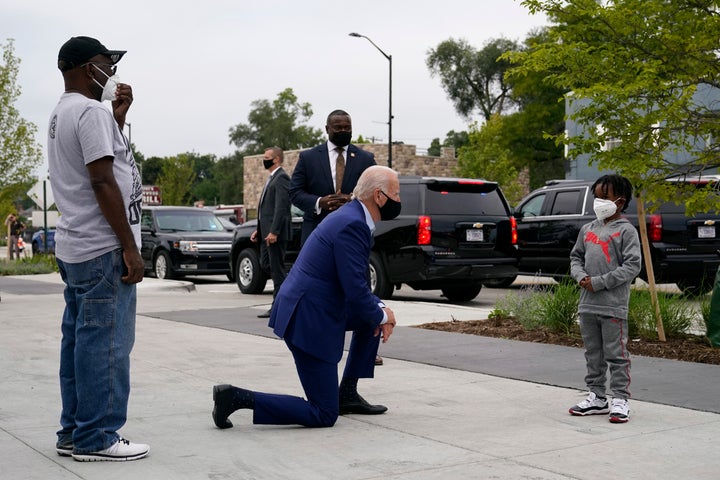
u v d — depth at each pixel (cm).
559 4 800
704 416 507
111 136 401
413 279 1198
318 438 456
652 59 776
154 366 677
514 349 757
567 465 400
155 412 516
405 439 453
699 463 404
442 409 529
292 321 472
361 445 440
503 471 391
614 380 498
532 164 5078
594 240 507
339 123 694
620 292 500
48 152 416
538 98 4981
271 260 1005
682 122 775
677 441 447
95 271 402
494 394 573
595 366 512
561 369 660
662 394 565
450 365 682
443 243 1193
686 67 778
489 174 4134
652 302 782
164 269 1848
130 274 404
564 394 573
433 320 981
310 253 478
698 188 791
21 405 534
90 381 404
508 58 823
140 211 421
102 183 393
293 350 479
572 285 898
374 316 476
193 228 1922
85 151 393
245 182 5469
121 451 409
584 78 791
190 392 575
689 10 774
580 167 2869
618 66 784
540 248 1462
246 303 1246
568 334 816
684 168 796
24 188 2323
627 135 773
